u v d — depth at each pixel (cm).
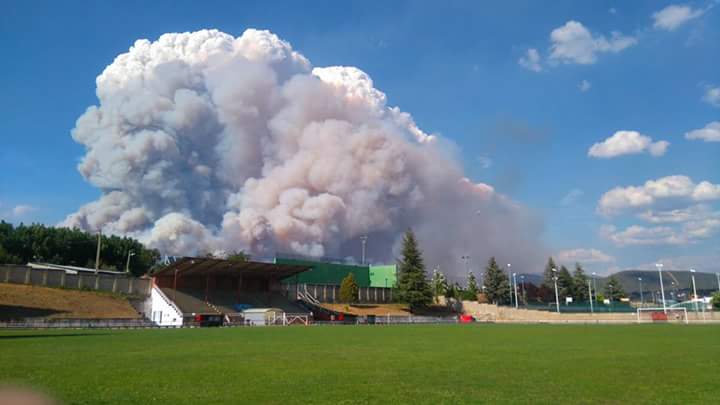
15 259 11056
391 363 2147
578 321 10175
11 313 6206
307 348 2986
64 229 12850
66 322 5875
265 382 1579
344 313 9881
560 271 16112
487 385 1541
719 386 1533
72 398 1291
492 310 11750
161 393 1371
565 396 1365
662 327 6594
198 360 2227
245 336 4322
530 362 2203
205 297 8981
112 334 4497
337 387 1491
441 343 3488
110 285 8281
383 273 14112
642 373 1831
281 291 10512
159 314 8144
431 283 13575
